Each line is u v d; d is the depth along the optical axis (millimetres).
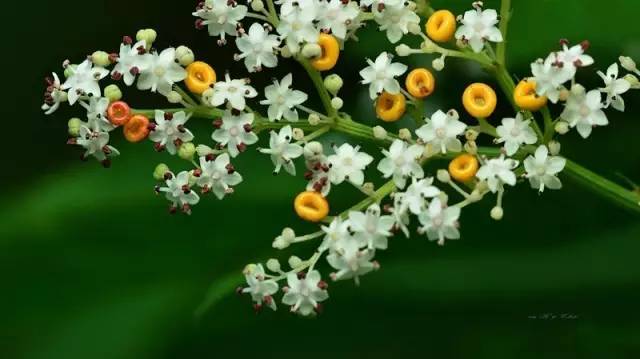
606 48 363
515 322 350
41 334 356
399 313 353
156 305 357
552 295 349
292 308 321
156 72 322
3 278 360
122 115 322
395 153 318
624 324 347
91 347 355
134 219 363
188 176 324
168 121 323
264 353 356
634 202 322
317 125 324
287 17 320
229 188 324
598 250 352
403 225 317
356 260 316
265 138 365
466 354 349
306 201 319
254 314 357
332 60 321
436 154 320
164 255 361
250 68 323
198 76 323
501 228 356
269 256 359
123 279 361
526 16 364
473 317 351
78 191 365
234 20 324
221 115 324
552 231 355
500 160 316
